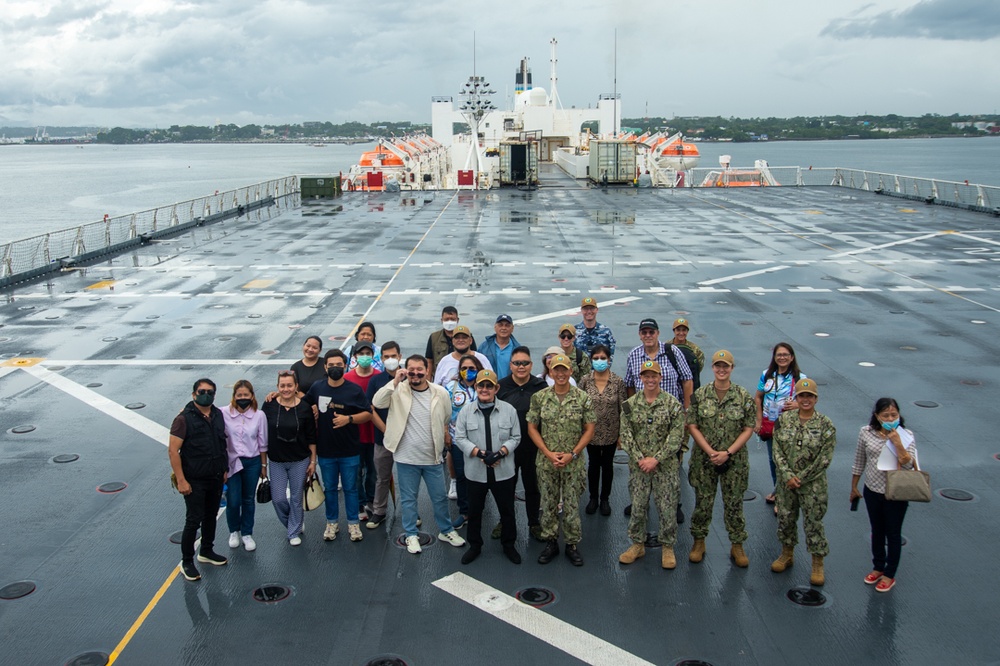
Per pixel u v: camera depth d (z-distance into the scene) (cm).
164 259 2483
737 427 722
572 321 1661
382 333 1586
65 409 1190
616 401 819
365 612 682
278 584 727
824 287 1983
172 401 1222
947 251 2462
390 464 827
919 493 666
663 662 612
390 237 2856
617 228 3023
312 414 784
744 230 2962
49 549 790
